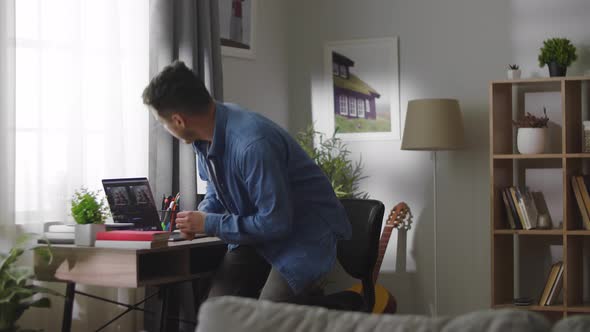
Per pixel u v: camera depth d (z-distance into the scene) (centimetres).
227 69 425
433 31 440
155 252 299
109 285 274
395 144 447
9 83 286
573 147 399
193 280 335
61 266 284
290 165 246
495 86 398
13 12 287
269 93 454
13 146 286
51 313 312
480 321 129
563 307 382
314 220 250
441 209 437
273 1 458
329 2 462
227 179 245
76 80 315
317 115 465
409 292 442
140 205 310
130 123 349
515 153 427
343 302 283
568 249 386
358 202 310
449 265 435
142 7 353
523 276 422
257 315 141
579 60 412
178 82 235
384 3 450
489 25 429
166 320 324
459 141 407
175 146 357
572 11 414
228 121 241
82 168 316
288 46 471
